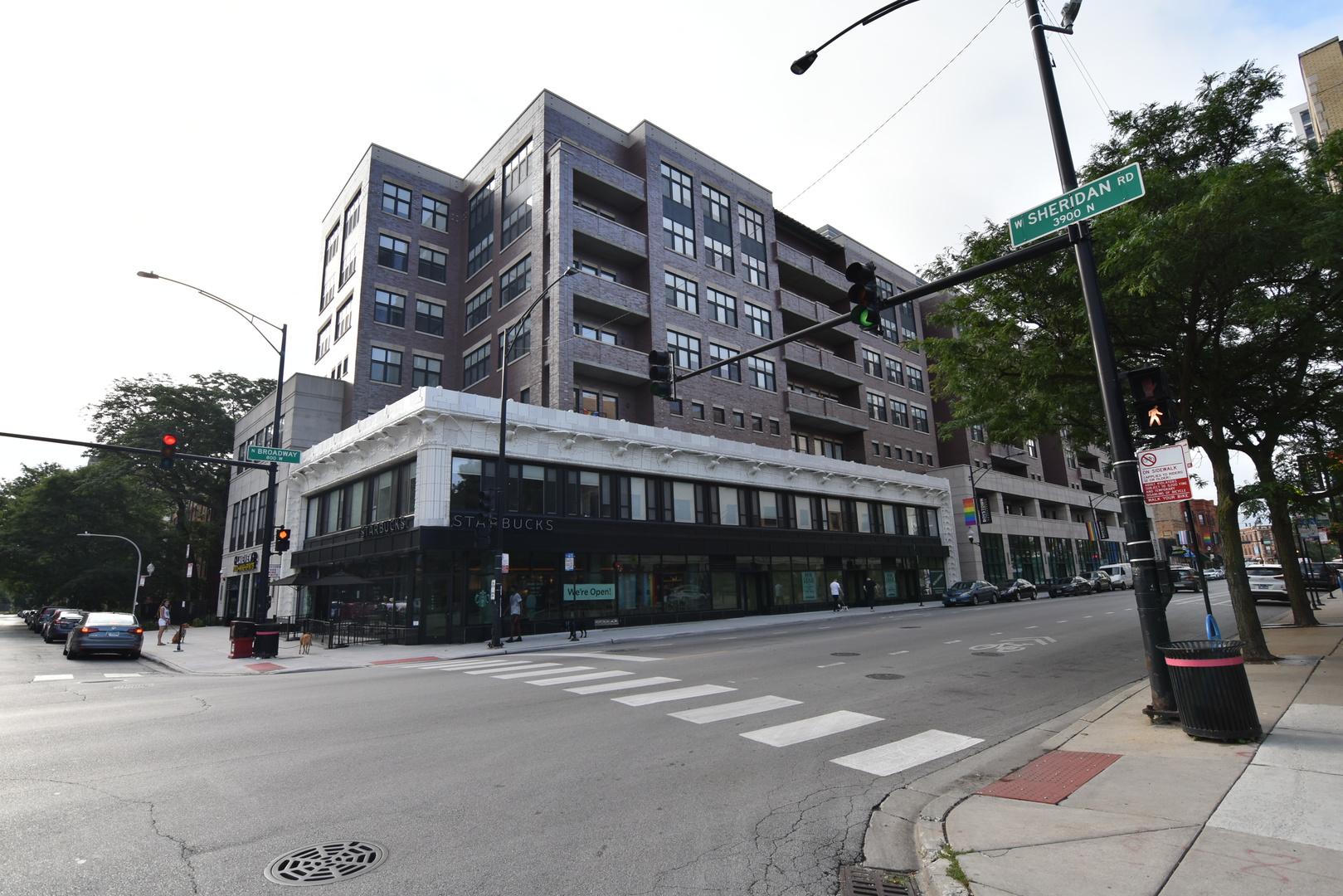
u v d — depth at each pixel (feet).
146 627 137.49
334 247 144.36
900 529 149.28
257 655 66.13
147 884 14.06
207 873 14.61
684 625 96.63
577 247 115.44
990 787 19.79
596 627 90.27
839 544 129.39
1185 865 13.52
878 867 15.37
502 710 32.07
